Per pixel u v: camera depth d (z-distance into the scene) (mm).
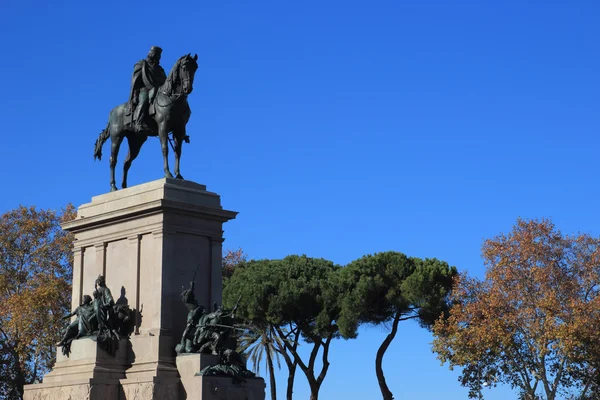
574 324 65875
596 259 68875
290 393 80875
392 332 78562
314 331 78688
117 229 42125
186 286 40719
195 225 41438
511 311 68750
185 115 42531
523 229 70500
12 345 78625
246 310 78500
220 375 38500
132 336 40344
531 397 69000
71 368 40406
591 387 71250
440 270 76000
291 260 83062
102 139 45469
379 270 77062
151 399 37938
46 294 75750
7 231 82000
